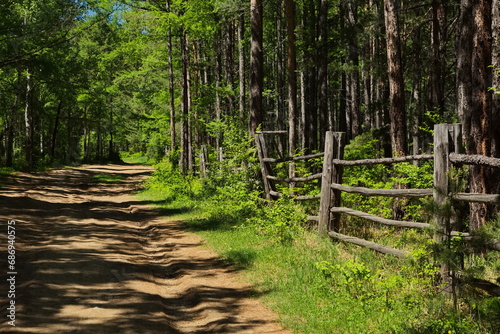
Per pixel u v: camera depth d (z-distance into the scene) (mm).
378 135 16406
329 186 8258
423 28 24469
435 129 5469
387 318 4801
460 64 9617
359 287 5602
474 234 4832
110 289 5992
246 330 4855
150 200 17297
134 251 8648
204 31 21109
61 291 5730
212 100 24469
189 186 17766
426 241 5289
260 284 6371
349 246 7609
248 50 31219
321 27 20969
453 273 4863
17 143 46312
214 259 7953
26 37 18906
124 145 85062
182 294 6336
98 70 35406
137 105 33438
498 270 5133
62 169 35719
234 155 12547
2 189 17281
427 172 9211
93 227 10570
